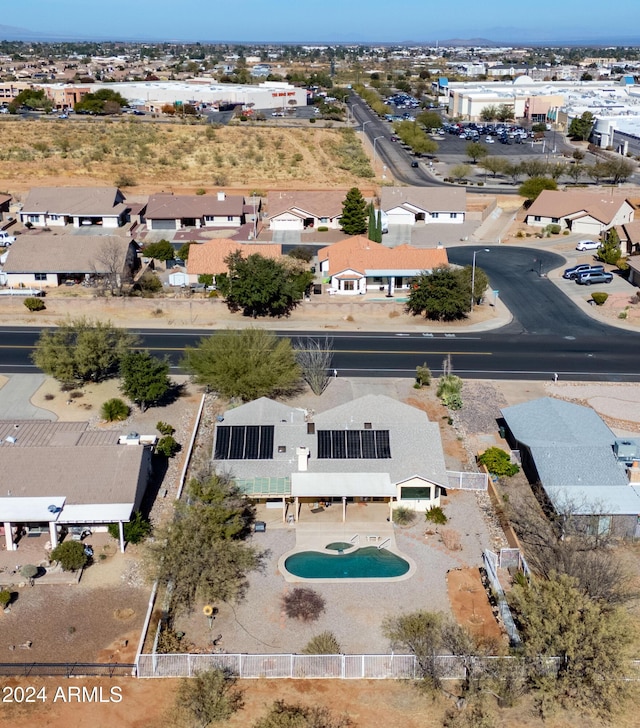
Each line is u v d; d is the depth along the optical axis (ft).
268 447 157.89
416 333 255.70
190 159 511.40
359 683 111.96
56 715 105.70
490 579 132.67
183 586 124.26
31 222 381.81
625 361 231.91
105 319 264.11
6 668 114.01
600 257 330.34
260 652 117.08
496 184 472.85
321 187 465.06
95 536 145.18
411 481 151.02
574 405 184.96
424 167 521.65
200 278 290.56
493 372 223.71
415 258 296.92
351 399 203.82
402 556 140.26
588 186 463.42
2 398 202.49
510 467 165.37
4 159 486.38
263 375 192.75
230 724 104.47
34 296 280.31
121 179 452.35
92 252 297.53
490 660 108.58
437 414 196.13
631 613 122.83
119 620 124.47
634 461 156.25
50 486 144.56
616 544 142.92
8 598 126.31
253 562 135.44
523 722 104.32
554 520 145.69
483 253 346.33
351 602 128.47
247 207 393.91
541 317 269.44
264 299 258.57
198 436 182.60
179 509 135.44
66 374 204.03
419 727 103.76
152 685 111.34
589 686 105.09
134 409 197.26
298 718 102.32
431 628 117.29
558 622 108.27
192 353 208.74
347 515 152.46
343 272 289.12
